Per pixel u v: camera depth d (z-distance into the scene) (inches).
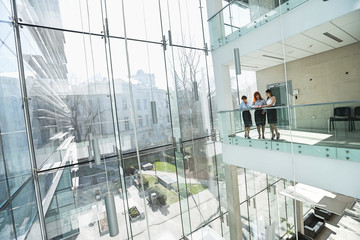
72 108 223.9
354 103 132.3
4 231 115.0
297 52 239.0
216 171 317.4
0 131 130.3
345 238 291.9
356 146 121.1
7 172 132.3
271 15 165.2
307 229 310.5
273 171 177.0
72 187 220.2
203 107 309.6
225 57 224.5
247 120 202.8
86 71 229.1
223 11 221.9
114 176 246.7
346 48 233.3
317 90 265.0
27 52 177.9
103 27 231.3
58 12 207.3
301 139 155.6
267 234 260.8
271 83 322.0
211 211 309.6
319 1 131.2
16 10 166.7
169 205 278.1
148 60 262.2
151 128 265.4
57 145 211.9
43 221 183.0
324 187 134.6
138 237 260.4
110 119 244.5
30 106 183.9
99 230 235.6
